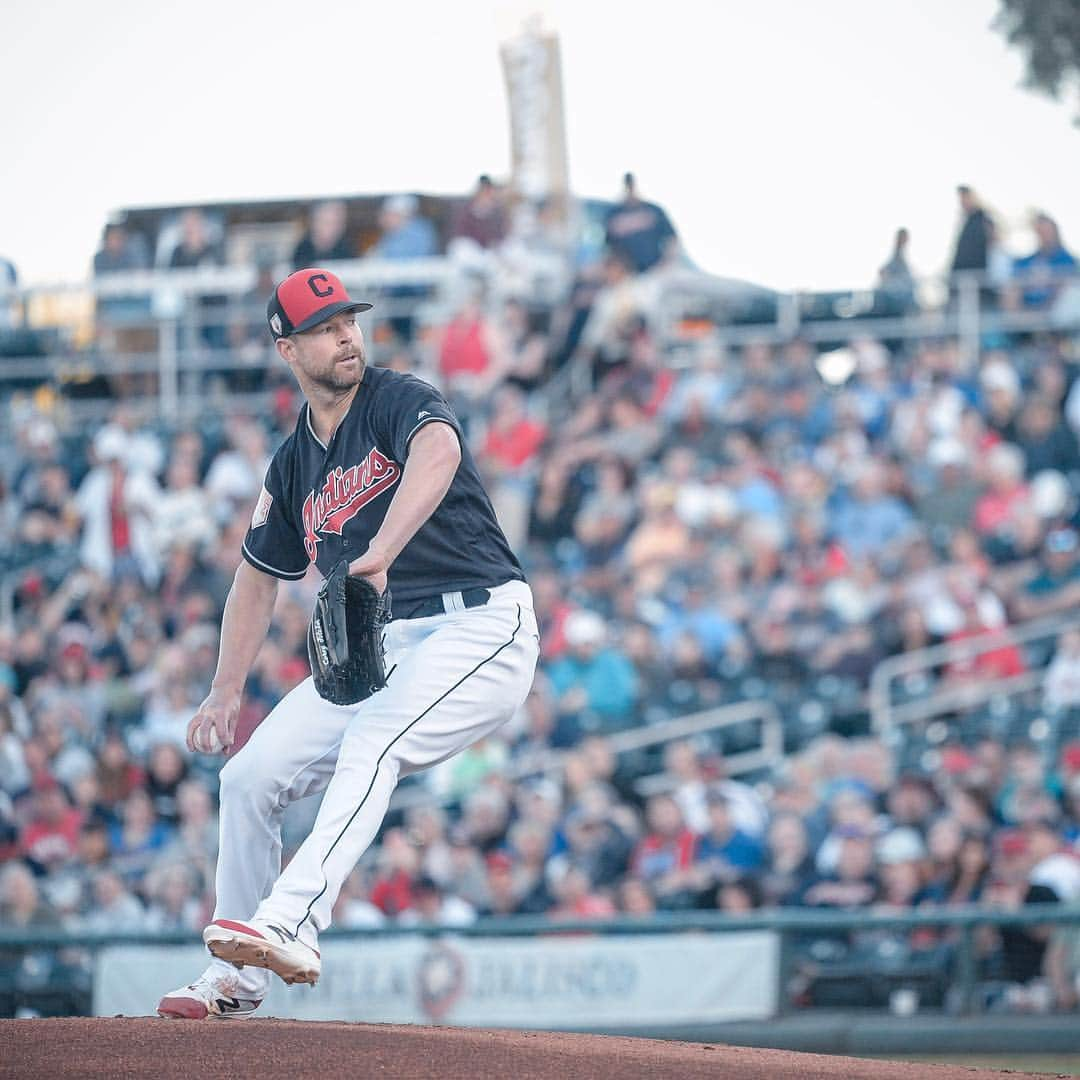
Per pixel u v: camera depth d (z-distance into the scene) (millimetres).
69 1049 11750
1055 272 46000
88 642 45625
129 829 39000
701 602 40594
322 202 56281
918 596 39031
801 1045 29734
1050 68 54156
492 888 34219
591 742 36500
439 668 13859
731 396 45688
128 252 55031
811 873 32594
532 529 44688
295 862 13211
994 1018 29000
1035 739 36406
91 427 50875
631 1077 11258
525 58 53406
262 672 41625
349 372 14094
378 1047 11820
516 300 50156
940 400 42812
